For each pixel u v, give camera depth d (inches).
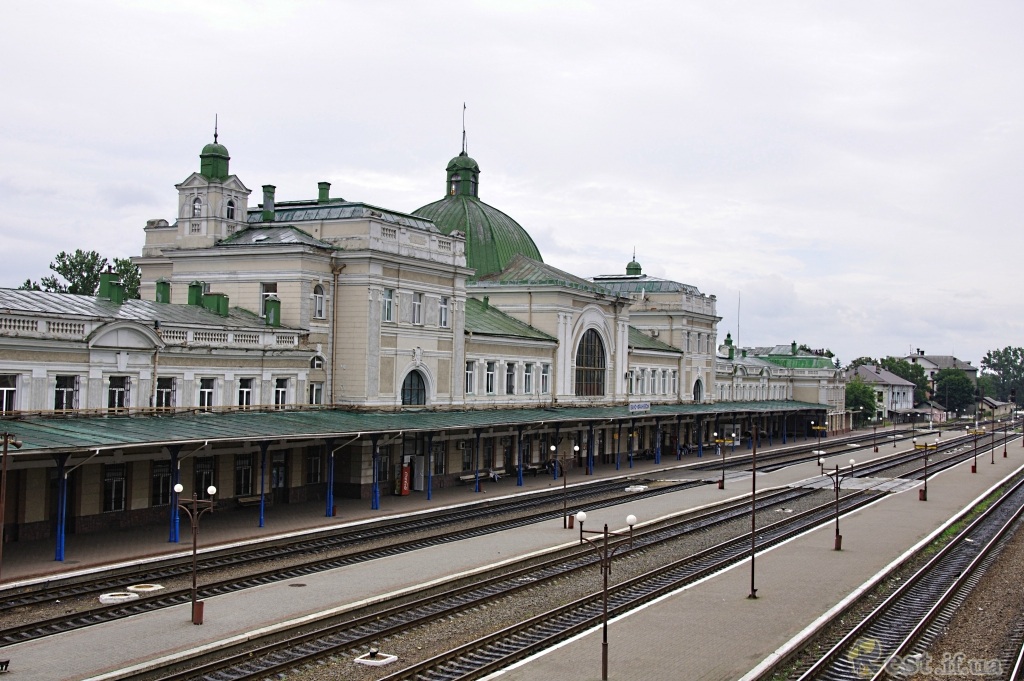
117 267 3631.9
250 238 2101.4
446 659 943.7
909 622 1163.9
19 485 1413.6
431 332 2279.8
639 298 3868.1
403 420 2015.3
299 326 1995.6
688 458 3449.8
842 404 5521.7
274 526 1621.6
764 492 2445.9
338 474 2062.0
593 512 1987.0
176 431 1475.1
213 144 2129.7
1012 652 1047.6
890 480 2851.9
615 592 1267.2
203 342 1733.5
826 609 1169.4
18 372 1430.9
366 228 2071.9
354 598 1155.3
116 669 869.8
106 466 1540.4
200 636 981.2
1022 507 2256.4
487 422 2203.5
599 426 3021.7
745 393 4744.1
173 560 1334.9
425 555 1456.7
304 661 930.1
